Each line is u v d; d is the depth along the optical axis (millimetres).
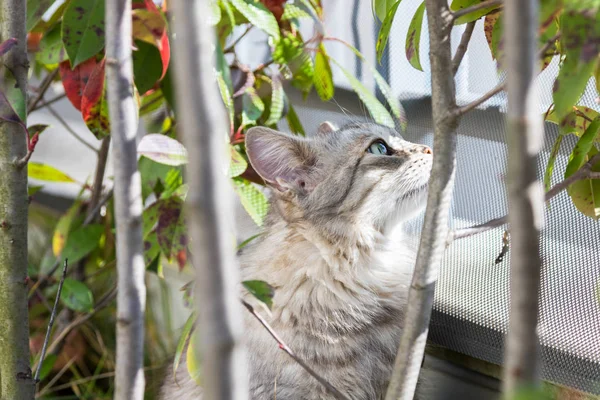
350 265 2584
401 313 2598
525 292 1097
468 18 1741
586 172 1702
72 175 4180
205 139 1104
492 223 1854
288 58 2730
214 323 1132
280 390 2379
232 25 2510
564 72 1338
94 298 3484
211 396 1150
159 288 3488
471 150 2668
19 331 2043
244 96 2582
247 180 2783
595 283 2104
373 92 3248
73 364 3496
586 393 2080
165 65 2178
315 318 2467
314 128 3527
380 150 2674
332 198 2621
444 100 1435
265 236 2697
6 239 2014
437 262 1478
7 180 2002
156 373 3199
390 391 1542
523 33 1030
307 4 2711
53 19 2562
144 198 2941
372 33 3219
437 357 2709
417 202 2648
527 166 1062
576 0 1264
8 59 1937
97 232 3000
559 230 2281
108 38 1462
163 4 2420
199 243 1121
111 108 1463
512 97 1051
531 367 1104
